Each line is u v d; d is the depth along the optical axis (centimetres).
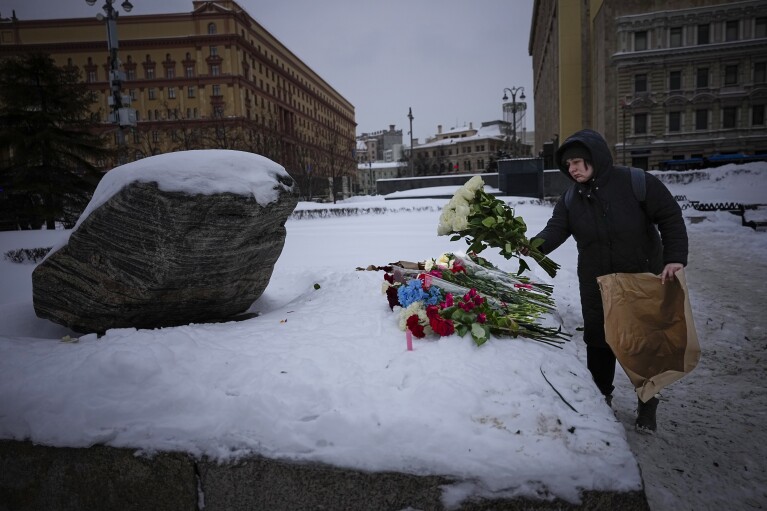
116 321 388
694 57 4184
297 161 6875
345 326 334
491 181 3541
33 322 432
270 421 216
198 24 7181
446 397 215
